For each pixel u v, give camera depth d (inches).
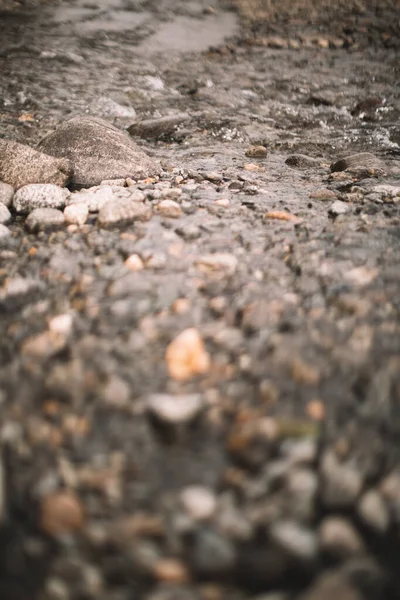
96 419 45.3
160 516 37.4
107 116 111.3
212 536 35.8
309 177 82.4
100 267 57.9
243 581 33.6
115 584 33.6
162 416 44.4
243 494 38.7
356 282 54.6
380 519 35.8
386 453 41.0
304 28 213.6
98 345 49.9
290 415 45.1
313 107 128.6
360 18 223.5
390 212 67.2
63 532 36.6
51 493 39.0
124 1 231.5
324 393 46.1
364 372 47.0
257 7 232.1
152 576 33.9
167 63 165.8
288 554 34.4
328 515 36.7
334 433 43.3
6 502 38.7
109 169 76.7
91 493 39.2
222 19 219.5
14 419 45.4
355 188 74.8
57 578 34.0
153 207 68.2
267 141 101.8
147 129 100.8
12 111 108.0
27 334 51.1
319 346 48.9
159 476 40.6
